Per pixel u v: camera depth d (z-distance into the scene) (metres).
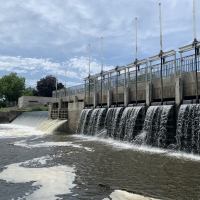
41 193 9.05
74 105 38.22
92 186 9.89
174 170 12.59
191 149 17.75
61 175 11.49
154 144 20.83
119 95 29.95
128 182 10.50
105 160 15.08
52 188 9.62
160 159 15.48
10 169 12.62
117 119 26.53
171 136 19.91
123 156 16.47
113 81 31.83
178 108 20.19
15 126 50.69
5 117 65.19
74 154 17.11
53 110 44.12
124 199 8.41
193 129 17.72
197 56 19.66
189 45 20.16
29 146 21.00
